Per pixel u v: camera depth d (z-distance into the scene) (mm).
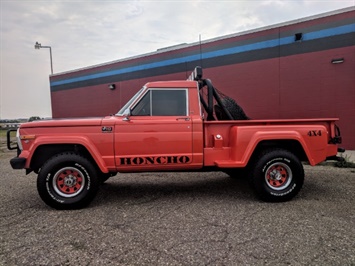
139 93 4473
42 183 3994
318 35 9492
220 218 3615
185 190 5078
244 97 11172
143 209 4043
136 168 4270
